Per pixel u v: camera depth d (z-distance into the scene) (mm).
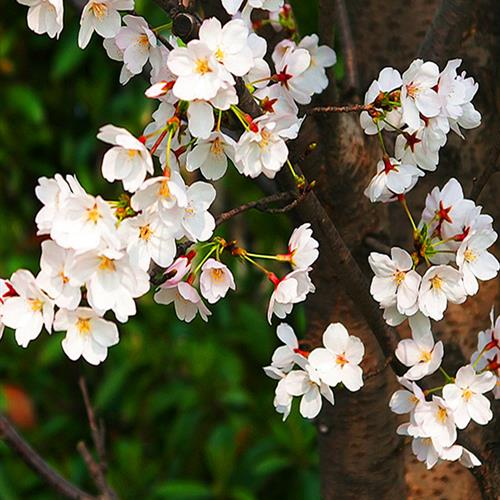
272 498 3127
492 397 1785
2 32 3398
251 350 3201
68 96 3498
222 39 1508
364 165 1712
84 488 3158
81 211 1488
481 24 1804
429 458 1632
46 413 3350
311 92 1643
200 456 3146
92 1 1547
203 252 1949
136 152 1496
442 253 1628
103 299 1499
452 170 1805
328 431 1787
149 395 3230
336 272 1614
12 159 3414
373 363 1754
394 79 1570
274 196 1593
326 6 1692
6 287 1552
